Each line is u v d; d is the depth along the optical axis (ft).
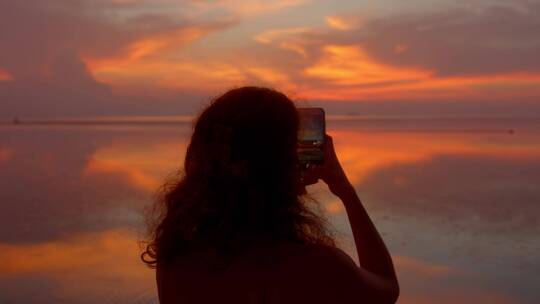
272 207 3.21
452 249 20.94
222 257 3.20
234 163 3.21
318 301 3.14
